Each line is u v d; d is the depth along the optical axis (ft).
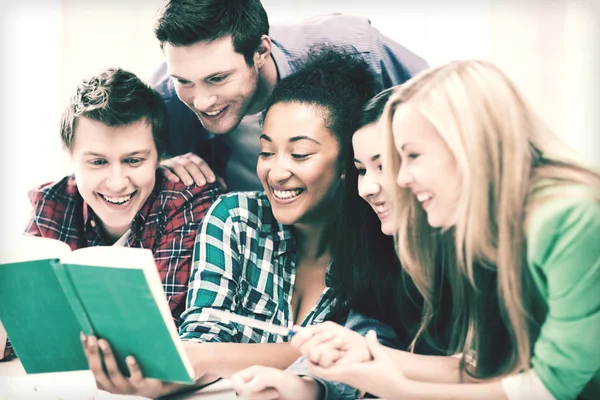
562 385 3.74
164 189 5.13
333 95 4.55
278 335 4.73
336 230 4.64
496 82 3.96
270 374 3.69
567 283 3.70
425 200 4.11
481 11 5.07
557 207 3.75
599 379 3.96
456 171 3.96
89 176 5.01
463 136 3.91
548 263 3.76
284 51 5.03
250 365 4.27
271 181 4.66
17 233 5.46
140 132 4.95
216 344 4.30
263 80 4.99
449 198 4.02
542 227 3.76
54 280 3.64
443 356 4.10
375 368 3.73
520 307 3.90
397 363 3.96
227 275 4.67
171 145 5.27
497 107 3.91
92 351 3.78
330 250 4.72
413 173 4.09
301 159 4.56
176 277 4.98
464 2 5.10
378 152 4.34
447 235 4.13
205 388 4.17
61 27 5.52
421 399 3.72
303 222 4.71
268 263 4.80
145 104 4.95
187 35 4.66
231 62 4.79
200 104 4.93
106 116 4.87
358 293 4.58
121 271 3.41
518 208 3.86
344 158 4.56
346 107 4.53
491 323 4.00
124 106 4.86
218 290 4.63
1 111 5.53
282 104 4.58
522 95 4.00
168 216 5.09
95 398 4.08
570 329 3.70
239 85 4.88
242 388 3.67
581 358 3.70
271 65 5.00
